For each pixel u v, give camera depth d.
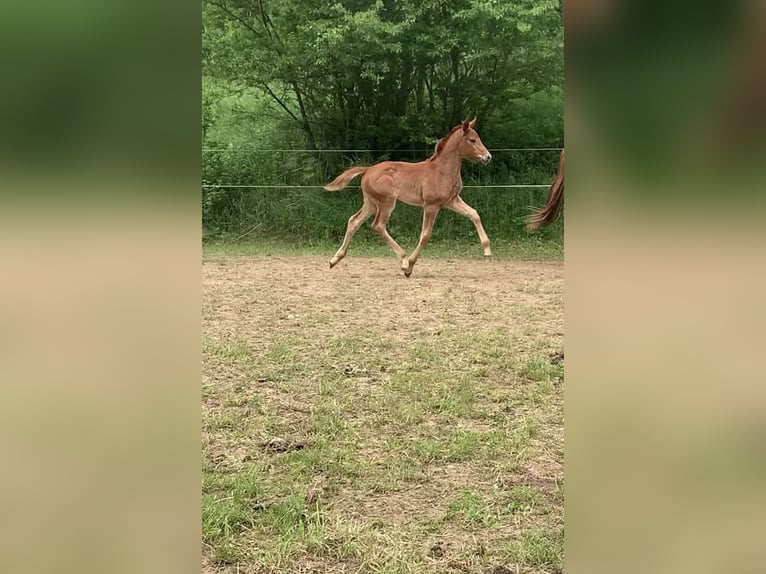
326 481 2.60
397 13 11.98
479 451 2.86
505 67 11.97
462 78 12.19
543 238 10.97
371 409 3.37
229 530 2.21
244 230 11.33
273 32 12.21
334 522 2.28
